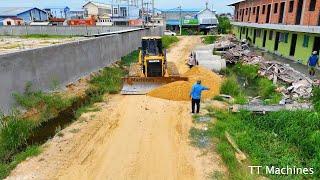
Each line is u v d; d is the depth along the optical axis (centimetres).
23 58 1159
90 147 938
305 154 885
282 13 2698
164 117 1198
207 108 1297
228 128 1049
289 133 982
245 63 2344
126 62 2395
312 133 935
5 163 830
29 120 1084
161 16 7850
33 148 912
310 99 1312
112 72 1966
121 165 833
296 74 1744
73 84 1543
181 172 795
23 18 6919
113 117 1198
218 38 4588
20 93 1143
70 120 1173
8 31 4628
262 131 1045
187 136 1020
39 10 7425
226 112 1221
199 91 1198
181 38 4938
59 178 764
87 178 768
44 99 1223
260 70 2027
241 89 1692
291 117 1064
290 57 2538
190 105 1347
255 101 1366
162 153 900
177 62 2588
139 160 860
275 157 870
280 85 1641
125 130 1073
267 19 3089
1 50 2428
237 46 3212
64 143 960
